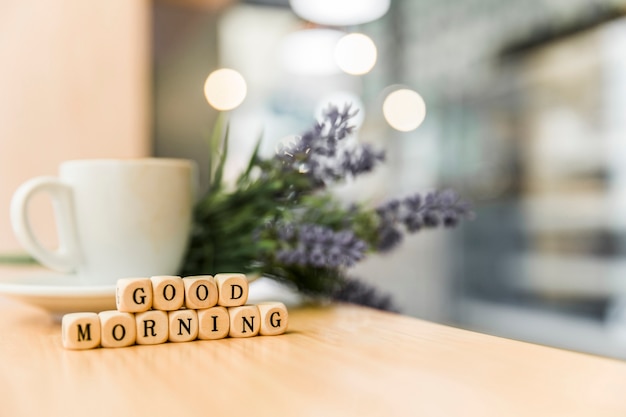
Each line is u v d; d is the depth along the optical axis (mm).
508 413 290
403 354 374
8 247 1164
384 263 2141
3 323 483
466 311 2238
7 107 1185
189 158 1369
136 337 407
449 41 2395
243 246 555
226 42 2268
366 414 289
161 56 1348
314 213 583
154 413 292
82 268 503
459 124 2344
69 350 395
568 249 1909
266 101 2332
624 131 1760
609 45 1790
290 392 313
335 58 2145
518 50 2113
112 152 1246
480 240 2225
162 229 500
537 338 1915
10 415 292
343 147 551
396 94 2367
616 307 1754
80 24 1220
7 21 1184
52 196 497
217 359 369
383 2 1692
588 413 289
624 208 1750
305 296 602
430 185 2398
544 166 2012
